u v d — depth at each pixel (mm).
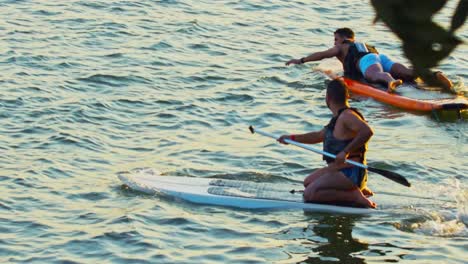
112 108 35406
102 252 21359
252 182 26750
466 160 30188
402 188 26703
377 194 25875
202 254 21391
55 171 27688
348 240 22516
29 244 21797
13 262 20609
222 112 35844
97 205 24828
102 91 37750
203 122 34344
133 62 42719
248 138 32375
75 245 21766
